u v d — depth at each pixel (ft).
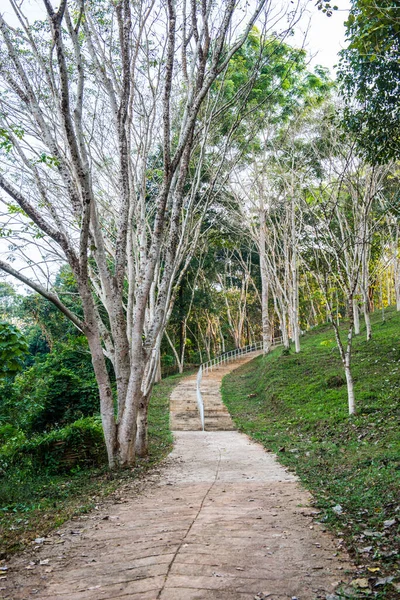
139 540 18.07
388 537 16.70
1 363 27.61
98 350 35.27
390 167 58.34
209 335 153.58
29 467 37.63
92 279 42.50
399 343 67.92
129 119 41.68
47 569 15.72
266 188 88.69
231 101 44.06
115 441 36.01
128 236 42.96
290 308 89.20
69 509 24.64
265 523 19.49
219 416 69.62
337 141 61.57
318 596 12.71
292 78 63.87
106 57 41.01
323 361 75.10
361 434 39.50
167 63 33.12
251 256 135.95
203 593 13.08
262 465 35.53
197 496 25.63
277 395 67.97
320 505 21.75
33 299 80.69
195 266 109.29
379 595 12.53
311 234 70.59
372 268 94.58
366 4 30.53
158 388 97.09
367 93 40.29
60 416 56.24
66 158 39.42
